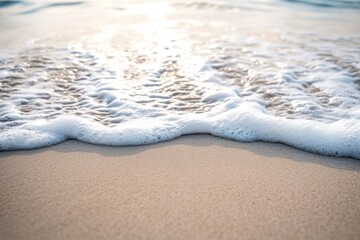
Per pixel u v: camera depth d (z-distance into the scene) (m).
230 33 6.33
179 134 2.78
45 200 1.90
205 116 3.01
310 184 2.09
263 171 2.25
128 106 3.22
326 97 3.43
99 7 9.25
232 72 4.18
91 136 2.69
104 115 3.06
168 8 9.21
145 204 1.87
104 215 1.77
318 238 1.62
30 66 4.41
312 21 7.79
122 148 2.57
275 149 2.57
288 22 7.60
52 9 8.96
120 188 2.03
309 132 2.62
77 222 1.71
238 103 3.23
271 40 5.82
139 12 8.64
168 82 3.87
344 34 6.30
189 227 1.68
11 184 2.07
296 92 3.56
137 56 4.84
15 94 3.53
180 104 3.29
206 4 9.65
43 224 1.70
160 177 2.16
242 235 1.62
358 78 3.93
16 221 1.72
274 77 4.00
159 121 2.92
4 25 7.13
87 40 5.78
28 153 2.49
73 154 2.48
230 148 2.58
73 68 4.36
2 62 4.55
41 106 3.26
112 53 5.00
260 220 1.74
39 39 5.86
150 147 2.59
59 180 2.12
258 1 10.32
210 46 5.37
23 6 9.23
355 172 2.24
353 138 2.48
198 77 4.01
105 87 3.70
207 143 2.66
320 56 4.83
